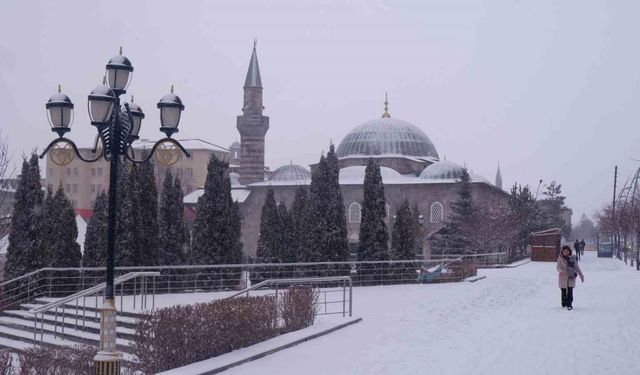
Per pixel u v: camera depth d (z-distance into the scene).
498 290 27.66
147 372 12.80
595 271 43.19
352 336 16.30
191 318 13.38
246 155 100.19
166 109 13.27
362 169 86.12
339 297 25.03
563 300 21.33
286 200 87.25
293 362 13.24
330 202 32.66
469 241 64.56
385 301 23.66
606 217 87.94
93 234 28.45
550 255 60.12
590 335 15.97
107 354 10.91
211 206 30.45
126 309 19.48
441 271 33.50
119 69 11.80
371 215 33.00
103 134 12.19
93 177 116.81
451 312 20.56
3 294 23.34
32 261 26.30
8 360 13.82
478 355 13.66
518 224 68.06
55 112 13.12
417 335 16.30
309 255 32.50
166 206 33.75
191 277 29.33
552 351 14.02
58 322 19.62
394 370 12.35
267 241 43.47
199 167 119.62
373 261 31.20
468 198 67.25
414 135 94.56
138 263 27.55
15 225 26.42
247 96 100.50
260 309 15.52
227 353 13.83
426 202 81.38
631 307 21.48
